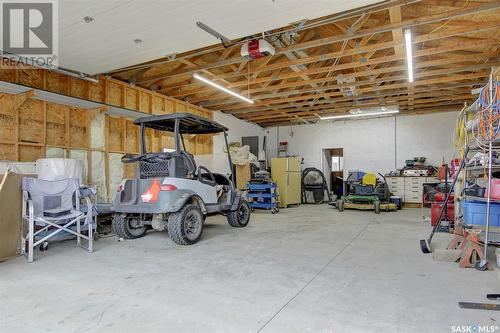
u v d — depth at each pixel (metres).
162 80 7.09
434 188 7.34
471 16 4.48
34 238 3.91
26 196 3.68
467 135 4.36
